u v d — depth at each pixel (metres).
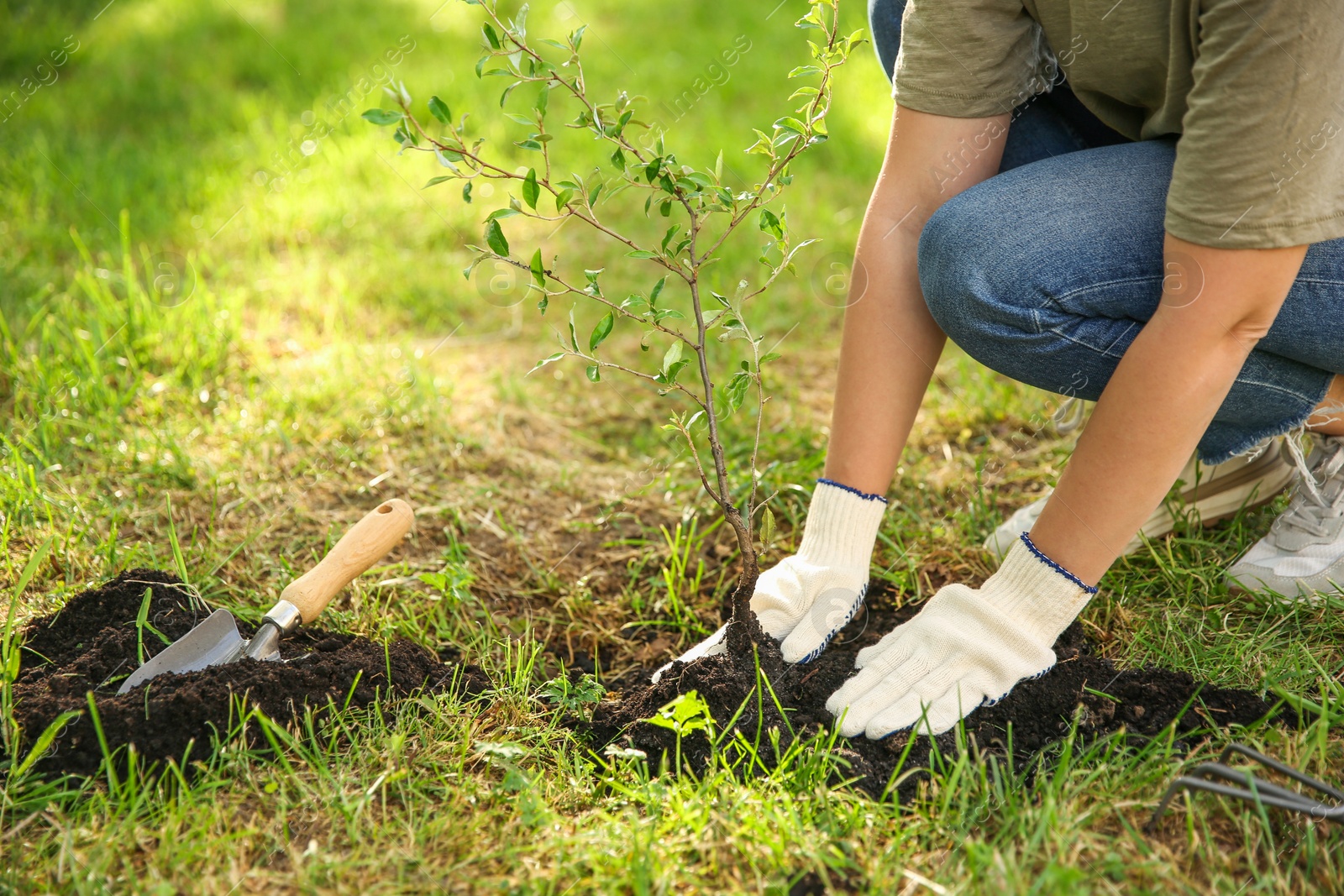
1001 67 1.62
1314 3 1.17
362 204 3.86
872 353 1.70
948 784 1.44
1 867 1.32
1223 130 1.26
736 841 1.38
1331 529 1.86
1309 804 1.32
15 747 1.45
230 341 2.85
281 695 1.57
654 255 1.49
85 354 2.63
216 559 2.04
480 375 2.95
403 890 1.33
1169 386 1.38
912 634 1.65
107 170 3.89
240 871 1.34
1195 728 1.57
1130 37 1.46
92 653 1.63
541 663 1.90
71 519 2.05
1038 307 1.59
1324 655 1.75
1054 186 1.60
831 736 1.56
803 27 1.47
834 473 1.74
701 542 2.27
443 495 2.38
